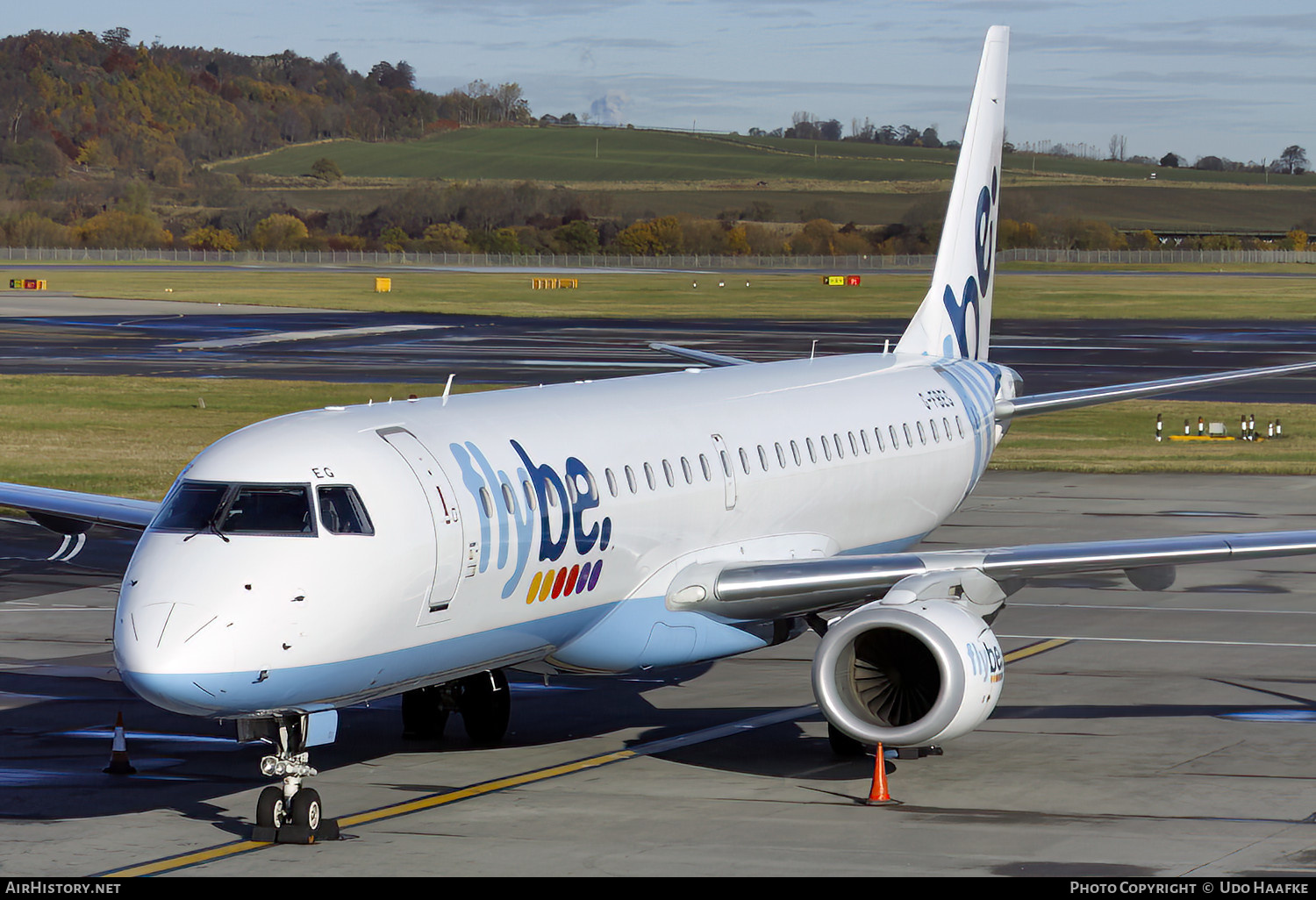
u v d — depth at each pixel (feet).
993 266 406.41
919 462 328.29
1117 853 189.57
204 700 181.37
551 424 238.89
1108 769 232.12
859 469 305.32
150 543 194.08
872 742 213.87
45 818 208.54
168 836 199.31
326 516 193.77
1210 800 214.28
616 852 191.01
